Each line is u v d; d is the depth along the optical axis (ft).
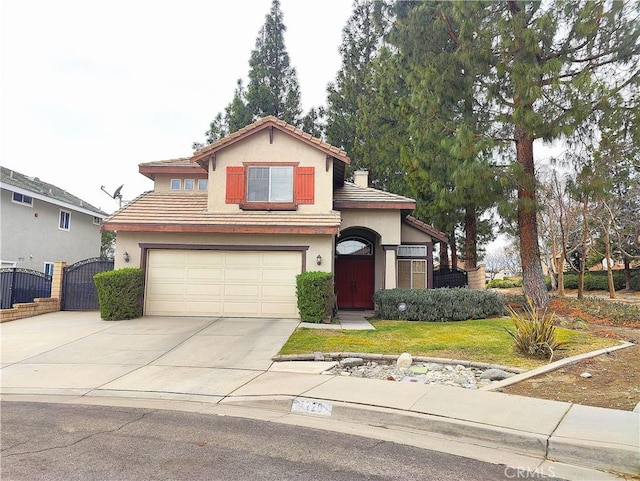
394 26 54.34
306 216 47.55
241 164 49.57
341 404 19.97
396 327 39.81
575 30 42.16
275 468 13.87
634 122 41.52
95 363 28.84
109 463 14.15
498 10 45.73
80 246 85.35
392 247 53.47
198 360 29.27
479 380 24.68
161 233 46.80
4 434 16.94
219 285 46.26
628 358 28.37
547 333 28.84
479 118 49.83
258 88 86.89
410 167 66.03
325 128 87.45
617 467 14.43
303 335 35.55
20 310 45.62
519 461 14.90
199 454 14.99
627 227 79.56
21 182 72.95
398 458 14.84
